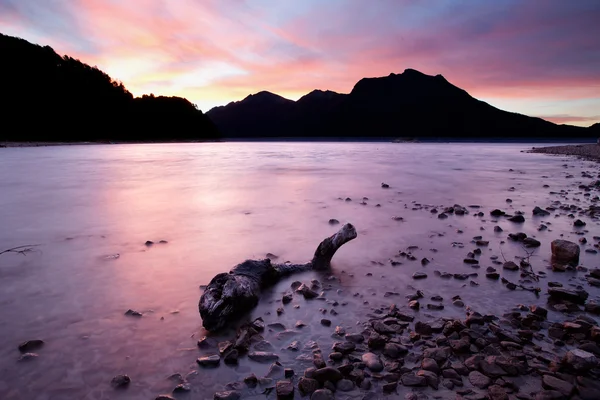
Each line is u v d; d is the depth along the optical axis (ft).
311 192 46.93
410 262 20.72
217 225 29.12
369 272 19.25
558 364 10.98
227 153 171.83
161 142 424.87
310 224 29.43
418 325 13.30
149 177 65.77
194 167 89.56
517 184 56.85
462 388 10.22
